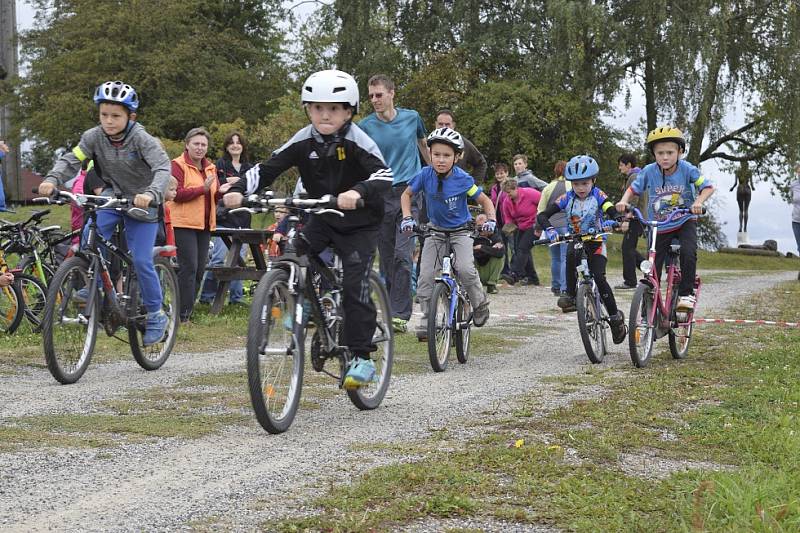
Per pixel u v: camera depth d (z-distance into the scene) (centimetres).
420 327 903
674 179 962
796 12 4169
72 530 410
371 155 639
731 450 569
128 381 812
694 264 948
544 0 4316
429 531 411
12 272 1109
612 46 4034
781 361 930
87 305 808
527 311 1501
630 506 447
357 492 462
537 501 453
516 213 1981
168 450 554
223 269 1325
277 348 602
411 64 4725
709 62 3859
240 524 418
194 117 5291
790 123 4188
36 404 698
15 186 5203
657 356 995
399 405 712
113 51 5253
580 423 636
